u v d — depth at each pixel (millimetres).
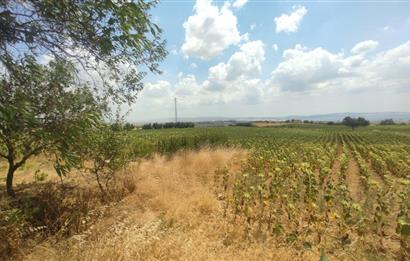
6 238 3482
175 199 5941
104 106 4453
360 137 45312
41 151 4523
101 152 5988
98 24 2789
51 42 2943
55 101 3396
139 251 3312
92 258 3139
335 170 13469
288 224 5289
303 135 45500
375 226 4750
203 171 9648
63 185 6445
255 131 52500
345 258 3998
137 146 10328
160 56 3543
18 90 2871
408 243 4086
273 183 6551
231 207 6090
